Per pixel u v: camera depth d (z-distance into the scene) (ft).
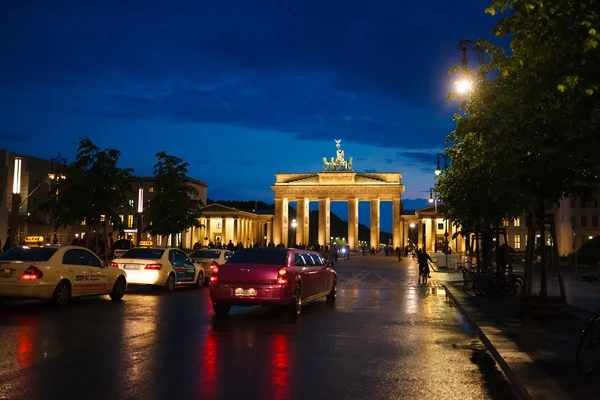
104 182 100.94
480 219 76.74
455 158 80.12
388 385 26.73
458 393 25.55
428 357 33.73
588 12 25.58
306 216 402.31
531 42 28.66
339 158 414.21
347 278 119.96
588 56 26.37
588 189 47.67
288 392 25.14
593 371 28.32
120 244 124.67
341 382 27.12
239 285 50.93
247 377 27.81
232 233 387.55
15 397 23.67
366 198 394.52
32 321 45.75
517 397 25.00
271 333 41.88
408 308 61.11
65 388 25.18
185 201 133.59
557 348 34.78
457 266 147.95
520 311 51.08
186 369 29.32
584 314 52.13
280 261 53.52
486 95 53.88
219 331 42.37
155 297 69.21
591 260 149.07
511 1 28.96
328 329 44.45
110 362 30.60
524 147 44.09
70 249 57.77
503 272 73.05
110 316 49.65
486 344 38.14
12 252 55.42
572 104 31.17
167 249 79.36
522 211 65.31
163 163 134.00
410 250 325.01
